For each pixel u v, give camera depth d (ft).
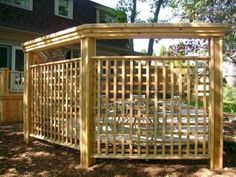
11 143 23.47
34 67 23.27
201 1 34.53
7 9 44.70
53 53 49.06
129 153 17.52
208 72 16.89
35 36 48.19
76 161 18.69
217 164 16.98
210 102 16.79
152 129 17.63
